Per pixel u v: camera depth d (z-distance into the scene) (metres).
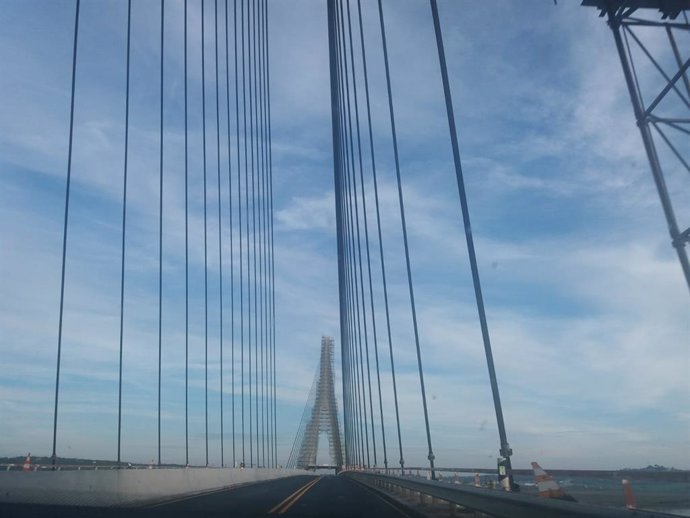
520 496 8.74
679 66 11.19
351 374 59.78
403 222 24.38
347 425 69.62
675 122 10.47
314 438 100.25
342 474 65.69
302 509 17.03
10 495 14.09
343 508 17.69
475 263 15.17
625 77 11.29
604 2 11.85
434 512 16.48
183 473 25.31
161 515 14.38
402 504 19.70
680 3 11.30
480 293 14.73
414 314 23.03
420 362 22.25
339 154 59.81
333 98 62.34
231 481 35.41
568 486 8.02
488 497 10.38
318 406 101.69
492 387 13.42
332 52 60.41
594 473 7.53
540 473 8.38
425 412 21.48
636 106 10.98
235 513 15.30
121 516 13.91
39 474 15.12
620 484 7.10
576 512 6.99
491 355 13.83
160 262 32.03
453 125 17.42
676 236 9.97
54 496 15.46
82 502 16.59
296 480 50.81
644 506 6.67
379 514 15.91
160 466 30.59
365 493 27.09
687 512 5.80
